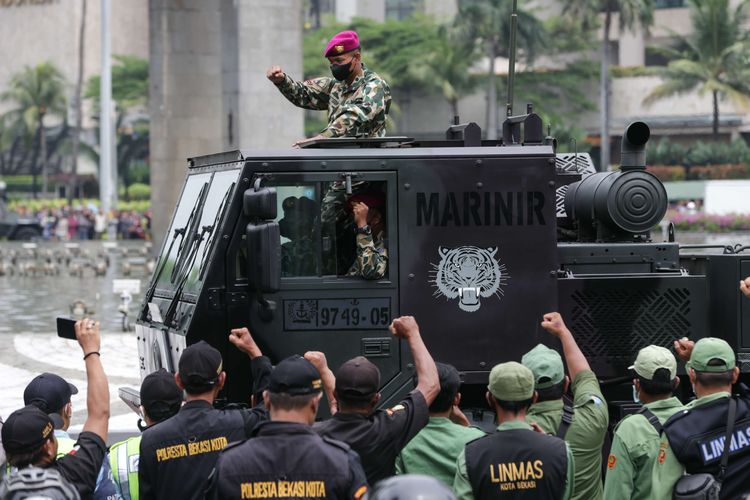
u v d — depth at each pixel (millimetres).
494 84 110000
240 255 8180
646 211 9453
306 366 5246
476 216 8469
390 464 5965
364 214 8258
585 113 113000
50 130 130625
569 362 7035
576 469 6703
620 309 9086
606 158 100875
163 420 6648
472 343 8438
